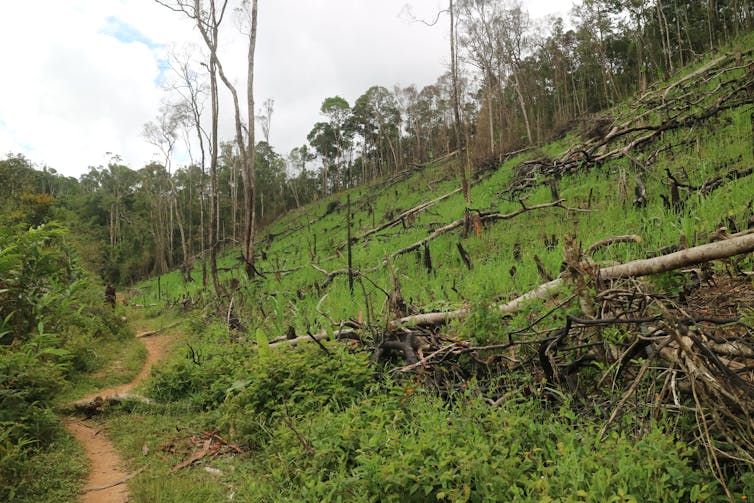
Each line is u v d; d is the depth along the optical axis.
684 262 5.09
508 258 11.16
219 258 43.56
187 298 21.05
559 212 14.09
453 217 18.75
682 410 3.72
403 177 45.34
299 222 47.78
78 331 10.41
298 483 4.17
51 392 6.94
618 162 16.09
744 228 7.45
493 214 15.38
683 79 20.55
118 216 66.94
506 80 43.59
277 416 5.68
